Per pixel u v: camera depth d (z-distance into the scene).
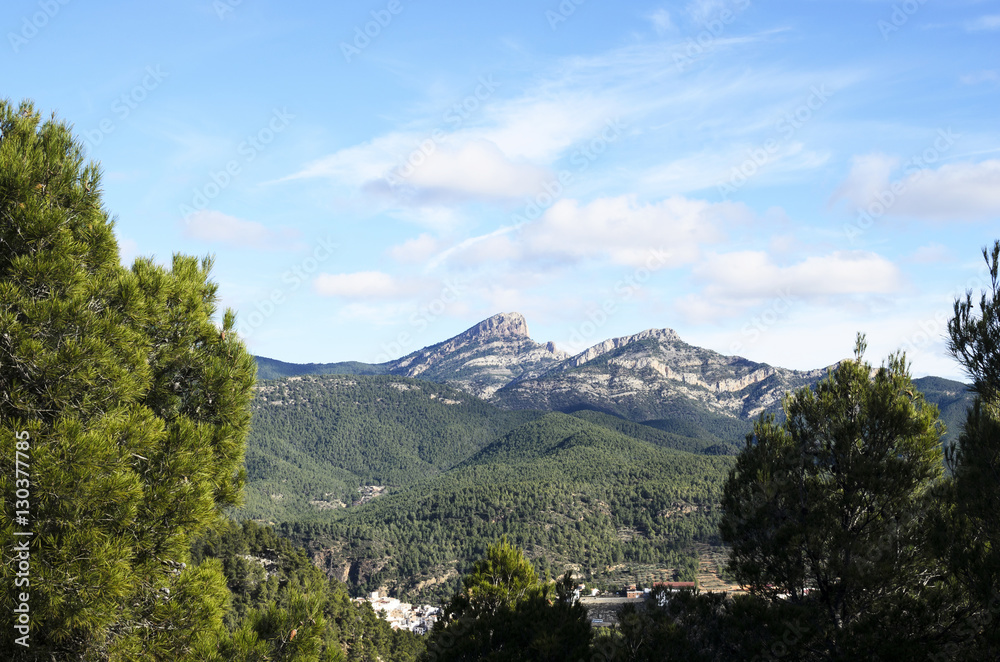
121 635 9.99
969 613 12.90
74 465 8.63
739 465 17.42
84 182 10.73
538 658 15.61
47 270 9.36
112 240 11.02
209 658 10.09
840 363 17.19
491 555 20.70
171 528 10.09
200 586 10.70
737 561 16.83
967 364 13.26
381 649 73.25
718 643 14.46
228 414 11.95
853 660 13.05
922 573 14.59
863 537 15.37
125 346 10.12
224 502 11.80
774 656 13.78
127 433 9.48
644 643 14.32
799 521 15.97
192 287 12.37
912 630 13.26
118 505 9.13
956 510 13.16
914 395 16.31
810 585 15.83
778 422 17.55
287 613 11.18
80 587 8.59
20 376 9.28
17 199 9.53
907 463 15.34
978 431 12.42
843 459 16.02
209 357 12.16
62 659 9.42
